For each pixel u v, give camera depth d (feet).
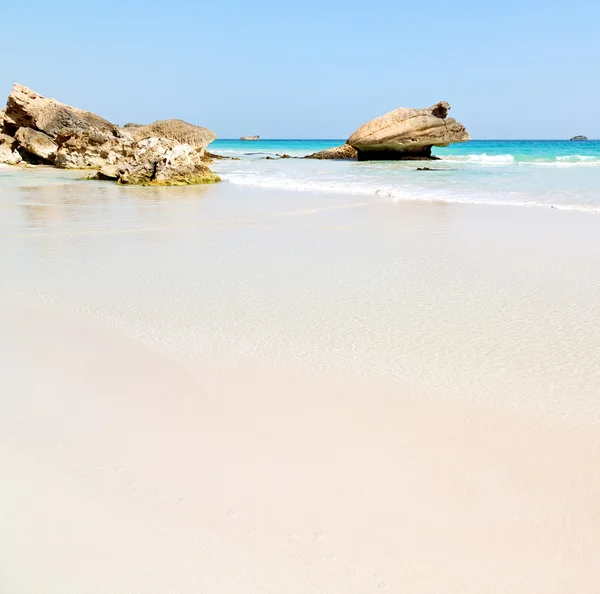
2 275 24.90
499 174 79.36
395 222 38.09
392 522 9.27
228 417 12.53
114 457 10.96
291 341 16.94
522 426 12.20
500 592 7.95
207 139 137.28
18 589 7.86
